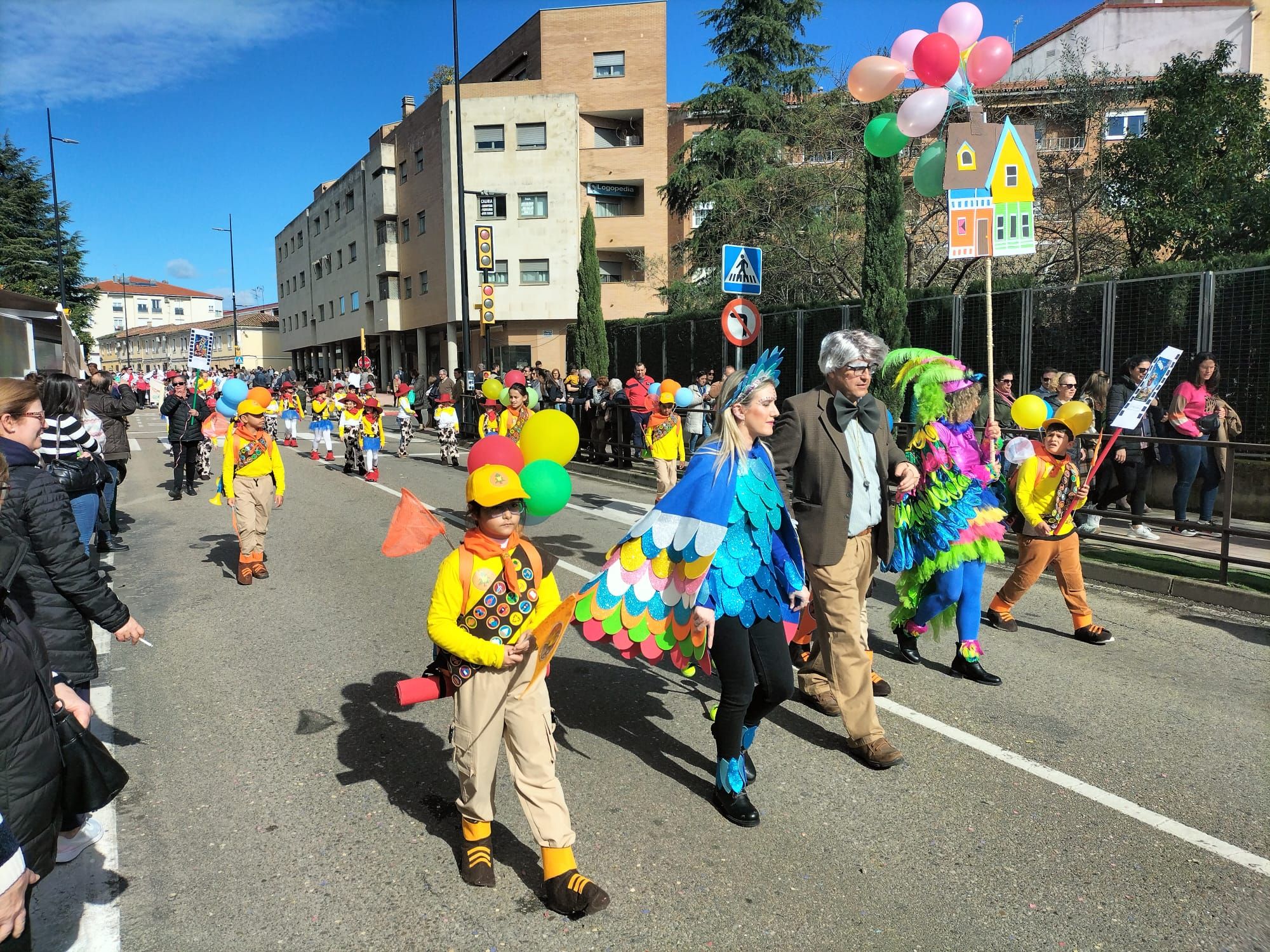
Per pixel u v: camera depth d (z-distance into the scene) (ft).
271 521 32.27
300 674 15.78
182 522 32.89
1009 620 18.45
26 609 9.24
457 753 9.08
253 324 239.30
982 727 13.29
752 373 10.28
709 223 75.41
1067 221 59.21
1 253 129.59
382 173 131.64
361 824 10.53
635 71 111.55
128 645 17.54
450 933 8.43
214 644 17.61
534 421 9.26
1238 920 8.56
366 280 143.64
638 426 45.75
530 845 10.09
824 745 12.78
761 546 10.46
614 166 112.78
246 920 8.64
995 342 38.27
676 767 12.05
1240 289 29.50
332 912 8.77
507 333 115.24
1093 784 11.43
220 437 22.57
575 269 111.96
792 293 63.98
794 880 9.31
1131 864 9.55
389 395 130.41
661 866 9.57
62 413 18.42
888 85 19.80
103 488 24.38
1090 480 17.21
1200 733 13.02
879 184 42.06
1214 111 48.88
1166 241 49.88
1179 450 27.02
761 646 10.49
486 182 111.45
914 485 12.60
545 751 8.95
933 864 9.59
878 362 12.03
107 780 7.91
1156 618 19.36
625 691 14.96
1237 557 20.53
